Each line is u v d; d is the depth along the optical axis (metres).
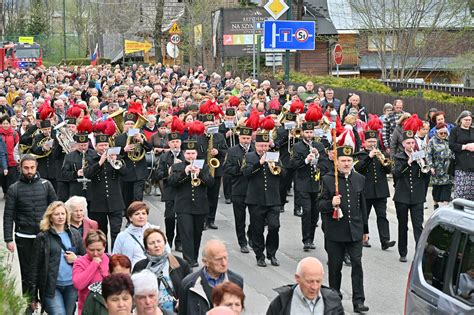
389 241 25.11
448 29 59.47
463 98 38.47
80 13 137.00
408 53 60.84
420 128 23.77
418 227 23.62
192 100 39.47
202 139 27.45
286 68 48.22
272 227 22.98
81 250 16.09
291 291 12.51
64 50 132.25
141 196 26.97
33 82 61.41
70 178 22.45
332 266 19.17
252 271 22.66
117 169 22.03
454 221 13.16
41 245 15.79
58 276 15.83
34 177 18.56
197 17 80.69
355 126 28.70
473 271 12.38
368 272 22.61
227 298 11.12
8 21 152.25
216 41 73.00
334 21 76.31
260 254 23.25
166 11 97.50
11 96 49.16
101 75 66.94
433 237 13.69
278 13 47.12
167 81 56.34
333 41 75.62
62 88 49.66
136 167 26.81
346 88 49.50
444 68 60.75
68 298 16.03
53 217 15.80
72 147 25.77
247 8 69.81
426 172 23.16
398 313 19.02
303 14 76.75
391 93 45.47
